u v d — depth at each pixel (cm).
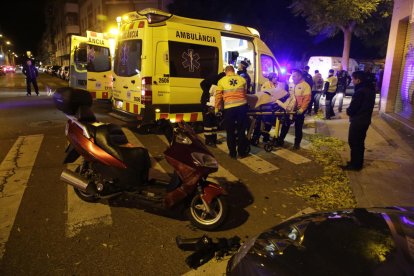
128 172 415
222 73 738
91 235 379
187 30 808
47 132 862
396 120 1061
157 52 762
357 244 225
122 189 421
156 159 656
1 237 370
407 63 1097
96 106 1241
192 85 824
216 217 395
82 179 425
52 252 346
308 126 1043
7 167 593
